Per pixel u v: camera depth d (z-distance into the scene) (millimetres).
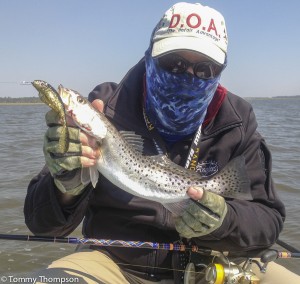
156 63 756
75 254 846
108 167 761
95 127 739
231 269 803
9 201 1941
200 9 767
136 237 837
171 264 841
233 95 917
